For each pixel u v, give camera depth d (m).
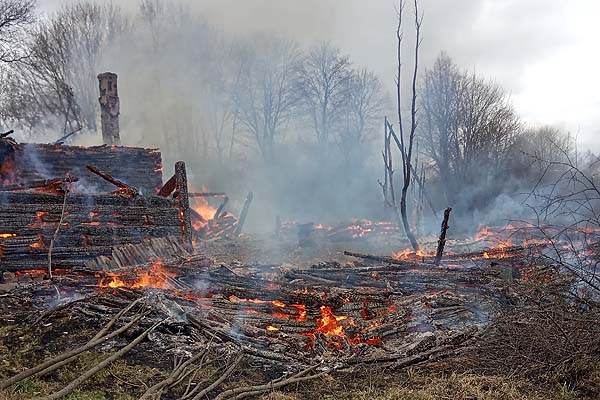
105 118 22.08
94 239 10.47
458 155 34.50
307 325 7.46
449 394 5.34
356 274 10.40
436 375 5.93
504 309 7.04
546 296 7.12
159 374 5.55
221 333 6.70
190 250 12.87
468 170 34.03
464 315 7.93
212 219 22.88
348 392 5.49
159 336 6.52
